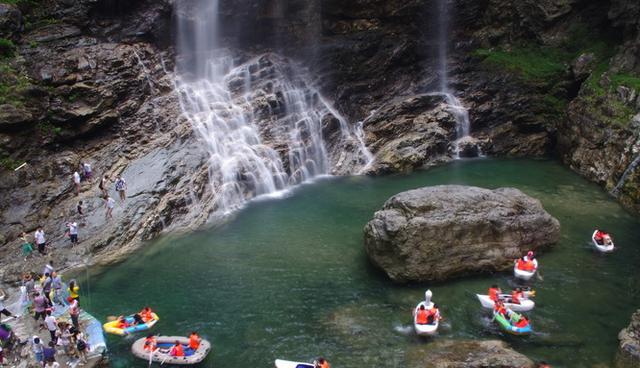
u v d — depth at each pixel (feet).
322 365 64.08
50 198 101.30
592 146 133.80
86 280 86.94
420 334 72.49
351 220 109.91
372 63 158.81
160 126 122.31
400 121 150.82
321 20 160.25
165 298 82.02
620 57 142.10
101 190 104.83
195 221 107.55
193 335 69.10
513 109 157.79
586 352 69.31
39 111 109.50
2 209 97.35
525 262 86.53
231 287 84.94
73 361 66.54
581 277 86.84
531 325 74.84
